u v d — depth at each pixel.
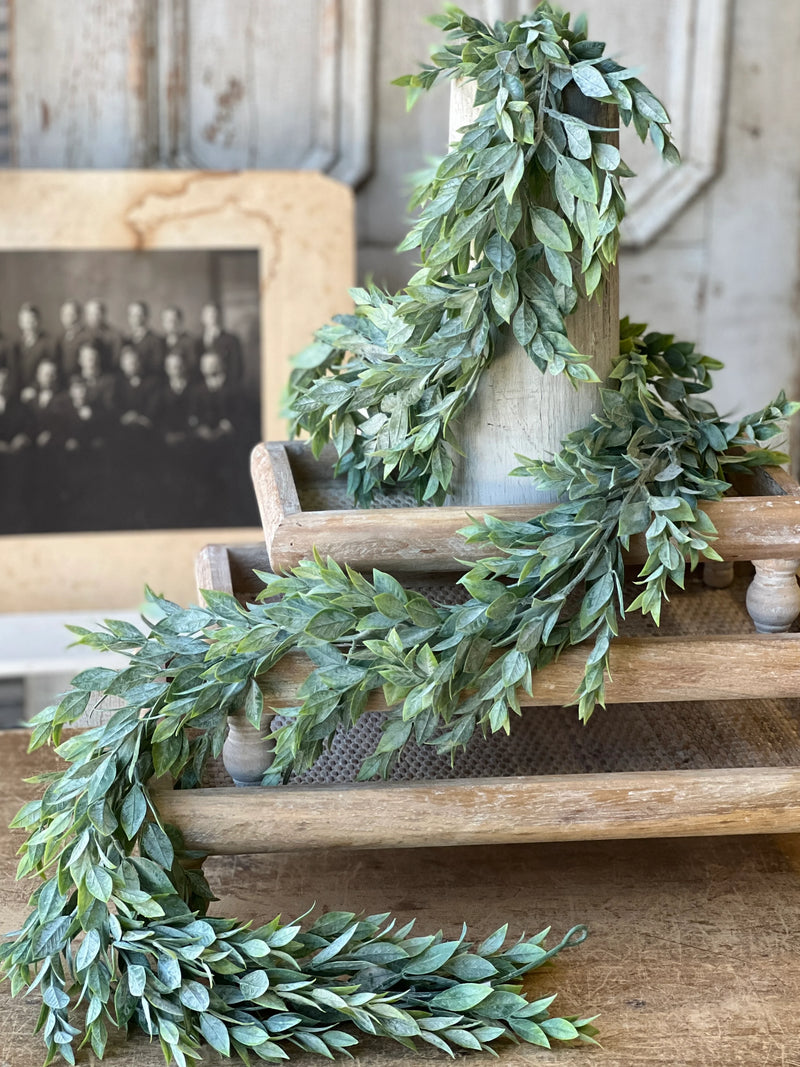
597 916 0.76
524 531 0.67
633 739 0.80
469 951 0.73
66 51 1.55
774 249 1.73
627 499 0.68
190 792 0.69
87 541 1.66
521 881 0.80
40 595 1.67
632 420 0.73
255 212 1.58
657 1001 0.69
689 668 0.70
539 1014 0.67
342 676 0.67
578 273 0.71
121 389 1.61
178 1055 0.62
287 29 1.57
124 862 0.66
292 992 0.65
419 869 0.81
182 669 0.69
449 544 0.69
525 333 0.69
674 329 1.75
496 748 0.79
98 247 1.56
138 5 1.54
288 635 0.68
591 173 0.67
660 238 1.71
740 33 1.61
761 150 1.67
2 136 1.58
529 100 0.67
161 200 1.56
